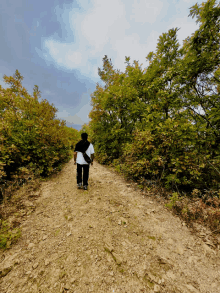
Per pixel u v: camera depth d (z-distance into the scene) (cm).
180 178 362
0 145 313
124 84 563
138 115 560
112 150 703
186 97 376
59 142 578
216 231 224
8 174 379
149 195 350
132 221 252
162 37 418
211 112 325
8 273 156
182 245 201
